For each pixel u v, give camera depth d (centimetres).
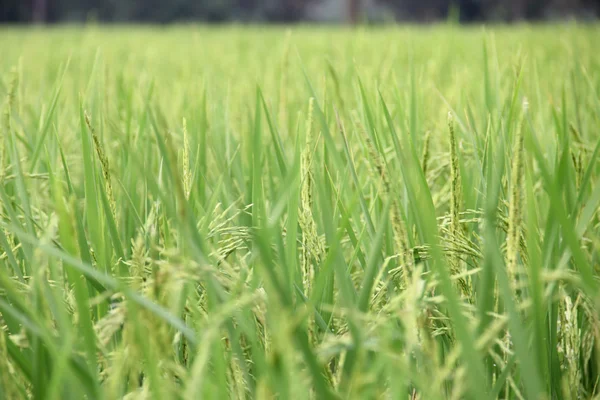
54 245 198
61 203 166
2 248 209
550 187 170
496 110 227
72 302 190
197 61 601
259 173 201
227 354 180
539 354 173
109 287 189
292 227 183
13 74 238
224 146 263
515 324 166
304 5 5222
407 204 208
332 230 175
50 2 4450
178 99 321
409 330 163
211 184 246
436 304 195
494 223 189
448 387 188
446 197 222
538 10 4491
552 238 186
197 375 156
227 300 168
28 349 185
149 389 167
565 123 226
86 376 167
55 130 221
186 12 4816
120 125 273
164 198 168
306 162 193
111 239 206
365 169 237
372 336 178
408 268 176
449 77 435
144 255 196
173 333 188
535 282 171
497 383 177
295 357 165
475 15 4681
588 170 200
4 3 4338
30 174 221
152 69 527
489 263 174
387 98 286
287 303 163
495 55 233
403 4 4578
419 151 250
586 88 304
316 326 196
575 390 191
